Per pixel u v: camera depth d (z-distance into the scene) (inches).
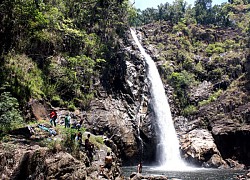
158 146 1931.6
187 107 2305.6
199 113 2183.8
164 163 1919.3
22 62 1301.7
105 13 2108.8
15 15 1213.7
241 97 2071.9
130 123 1790.1
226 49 2765.7
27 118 1138.7
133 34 2716.5
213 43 2997.0
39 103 1256.2
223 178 1215.6
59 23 1678.2
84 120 1519.4
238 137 1846.7
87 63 1641.2
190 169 1627.7
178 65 2637.8
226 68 2475.4
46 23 1390.3
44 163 676.7
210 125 2027.6
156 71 2391.7
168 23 3361.2
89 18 2028.8
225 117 2006.6
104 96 1768.0
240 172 1467.8
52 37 1576.0
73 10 1964.8
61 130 973.2
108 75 1884.8
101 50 1878.7
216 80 2455.7
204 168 1710.1
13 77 1186.6
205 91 2391.7
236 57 2464.3
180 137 2052.2
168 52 2733.8
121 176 984.3
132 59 2124.8
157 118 2043.6
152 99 2092.8
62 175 677.9
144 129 1863.9
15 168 661.9
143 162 1809.8
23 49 1375.5
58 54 1598.2
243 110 1967.3
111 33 2110.0
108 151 1061.1
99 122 1594.5
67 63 1581.0
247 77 2167.8
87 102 1621.6
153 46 2795.3
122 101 1865.2
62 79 1508.4
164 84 2389.3
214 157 1777.8
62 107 1451.8
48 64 1483.8
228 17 3646.7
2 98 940.6
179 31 3129.9
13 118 915.4
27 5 1202.6
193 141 1904.5
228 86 2317.9
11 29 1258.0
